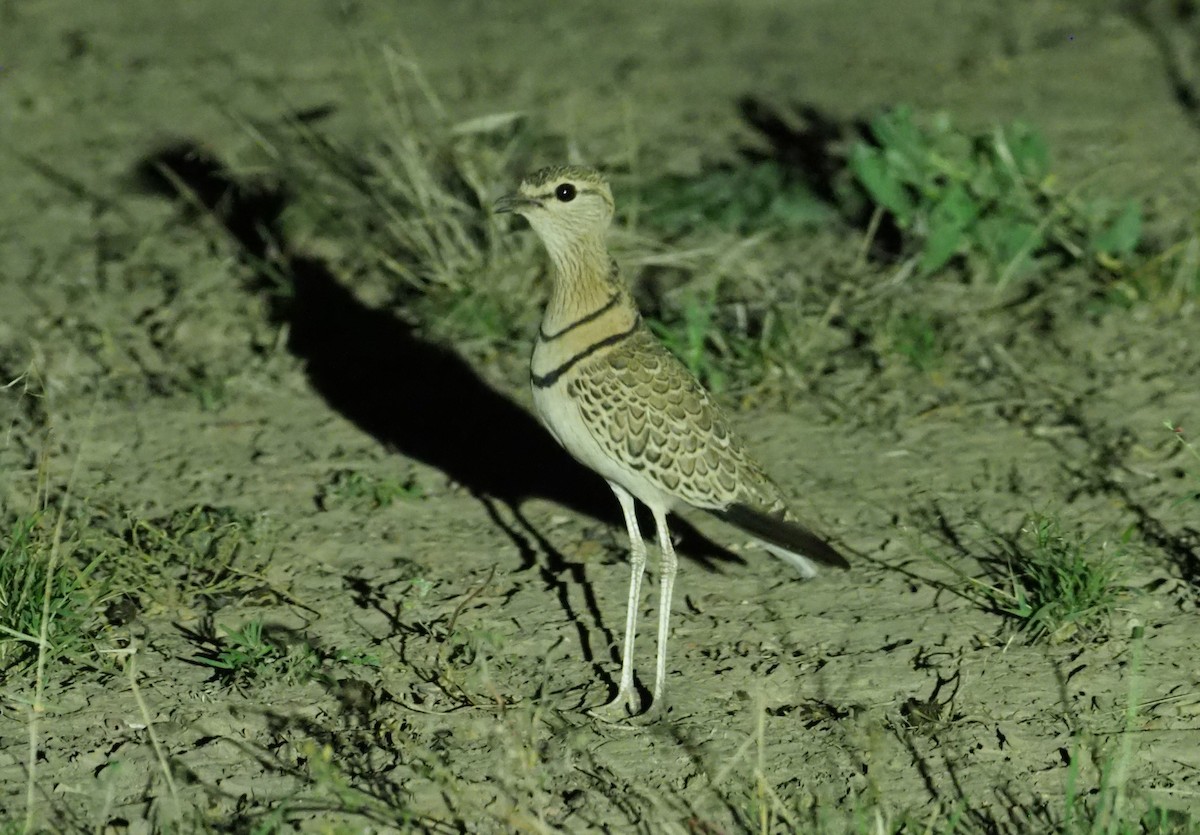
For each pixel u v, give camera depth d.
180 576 9.66
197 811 7.56
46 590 8.55
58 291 13.41
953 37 18.94
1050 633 8.99
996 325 12.77
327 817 7.56
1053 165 15.15
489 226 13.26
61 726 8.26
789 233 14.24
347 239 14.24
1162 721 8.21
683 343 12.27
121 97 17.28
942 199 13.51
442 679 8.70
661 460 8.60
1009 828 7.46
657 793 7.79
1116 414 11.45
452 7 20.30
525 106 16.72
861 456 11.07
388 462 11.16
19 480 10.70
